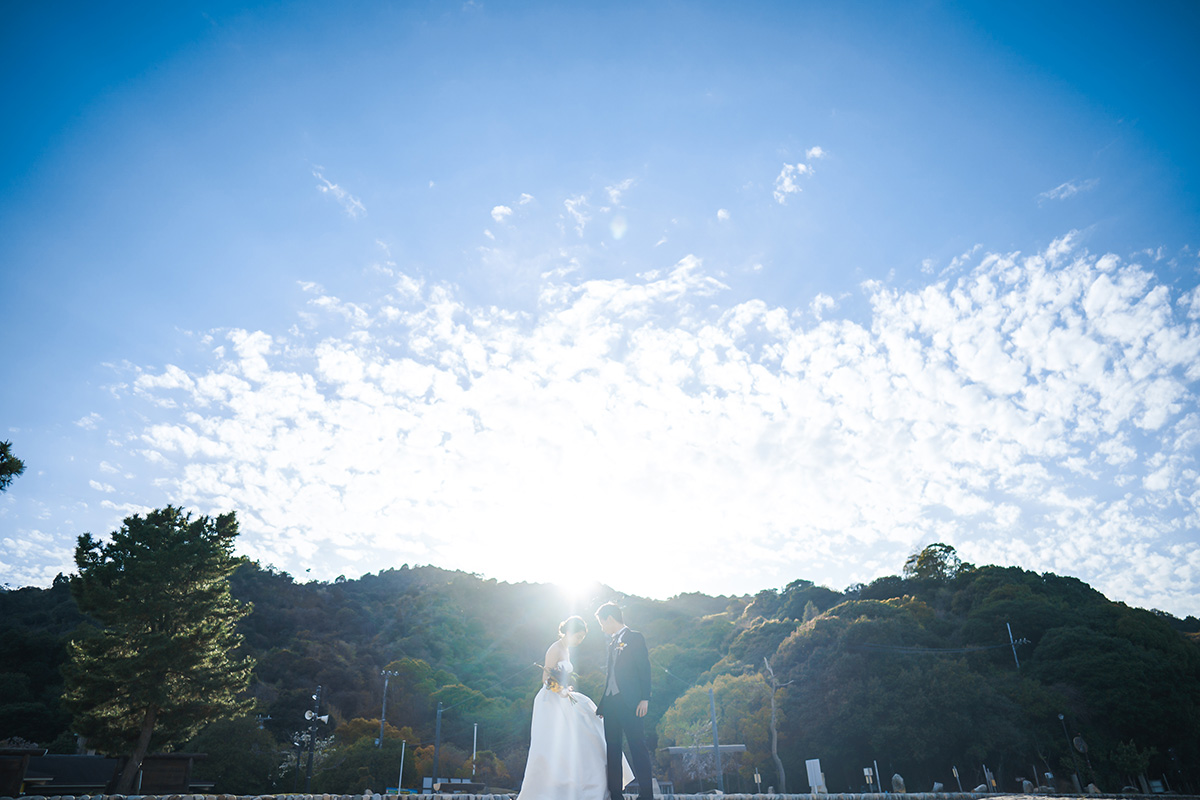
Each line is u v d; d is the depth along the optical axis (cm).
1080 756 6069
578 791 502
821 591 11719
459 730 9888
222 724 6044
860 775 6531
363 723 8112
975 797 1672
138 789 3853
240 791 5734
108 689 3169
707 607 18050
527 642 15500
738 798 1485
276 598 14512
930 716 6197
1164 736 6234
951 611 9394
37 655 8162
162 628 3391
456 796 1453
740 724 6669
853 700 6475
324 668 10862
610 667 545
